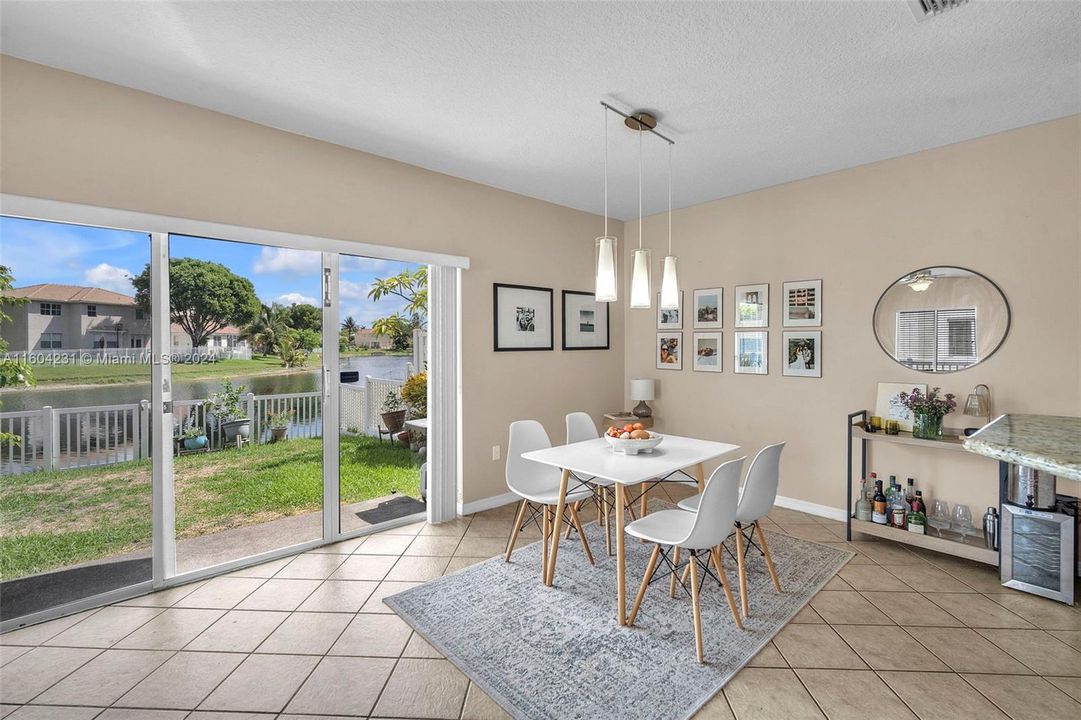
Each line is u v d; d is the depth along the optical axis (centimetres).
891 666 204
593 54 219
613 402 503
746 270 418
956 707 180
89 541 250
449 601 254
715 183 393
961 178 313
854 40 208
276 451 308
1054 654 210
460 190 379
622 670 201
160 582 265
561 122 286
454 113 274
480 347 394
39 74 224
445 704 183
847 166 356
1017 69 229
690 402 460
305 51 216
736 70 231
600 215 489
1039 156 286
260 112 273
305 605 251
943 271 320
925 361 327
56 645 217
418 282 373
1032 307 289
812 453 383
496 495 407
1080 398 275
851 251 359
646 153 332
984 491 305
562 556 310
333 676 198
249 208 282
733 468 212
